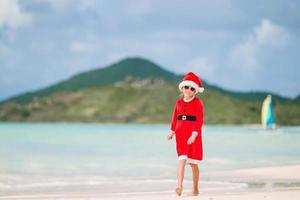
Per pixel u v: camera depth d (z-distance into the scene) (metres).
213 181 11.84
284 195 8.05
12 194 9.77
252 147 26.75
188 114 8.69
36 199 8.63
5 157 19.34
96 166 16.25
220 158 19.31
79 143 30.86
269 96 79.50
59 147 26.41
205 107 191.50
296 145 29.27
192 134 8.59
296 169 14.23
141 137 43.69
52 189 10.77
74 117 199.12
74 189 10.72
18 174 13.69
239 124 176.25
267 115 79.00
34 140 35.06
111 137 43.38
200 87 8.80
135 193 9.59
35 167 15.72
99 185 11.44
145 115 196.25
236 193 9.19
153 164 16.95
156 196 8.63
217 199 7.67
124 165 16.55
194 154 8.70
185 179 12.67
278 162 17.80
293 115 173.88
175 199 7.83
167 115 193.88
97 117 199.12
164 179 12.59
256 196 7.93
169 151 23.50
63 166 16.12
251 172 13.74
